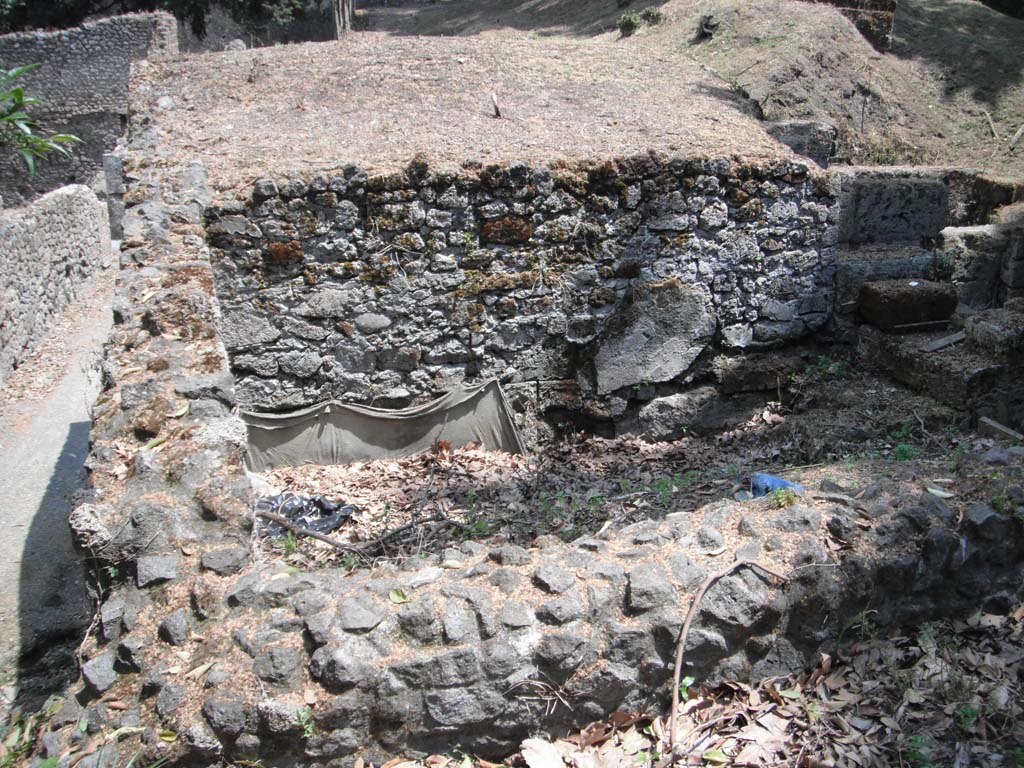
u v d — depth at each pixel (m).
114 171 14.77
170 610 3.06
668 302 6.98
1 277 9.20
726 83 10.16
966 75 12.14
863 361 7.16
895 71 11.88
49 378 9.34
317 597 2.99
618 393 7.08
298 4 19.73
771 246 7.14
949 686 3.11
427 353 6.75
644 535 3.37
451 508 5.71
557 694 2.96
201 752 2.72
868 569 3.23
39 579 5.73
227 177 6.48
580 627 2.97
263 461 6.70
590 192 6.68
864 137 10.59
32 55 20.23
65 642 5.08
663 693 3.08
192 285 5.20
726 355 7.27
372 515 5.66
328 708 2.78
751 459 6.21
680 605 3.04
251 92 8.92
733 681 3.15
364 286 6.53
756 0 12.21
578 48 11.05
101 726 2.81
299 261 6.41
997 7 15.20
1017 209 8.44
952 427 6.02
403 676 2.83
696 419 7.15
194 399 4.15
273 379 6.61
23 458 7.49
